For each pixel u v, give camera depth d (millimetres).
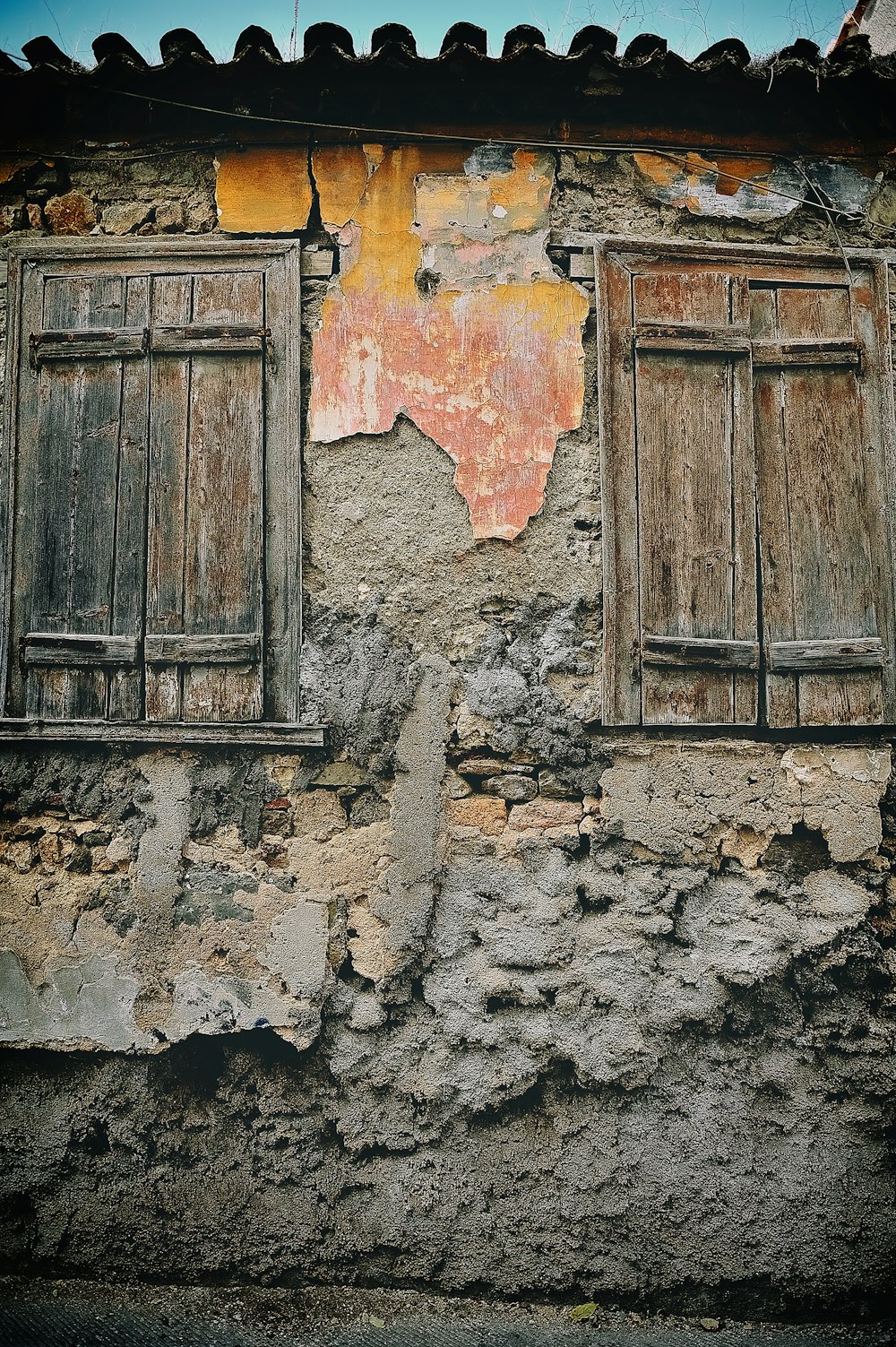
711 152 4328
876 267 4301
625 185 4297
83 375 4219
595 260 4219
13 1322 3611
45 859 4066
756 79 4070
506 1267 3863
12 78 4035
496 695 4051
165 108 4234
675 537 4141
